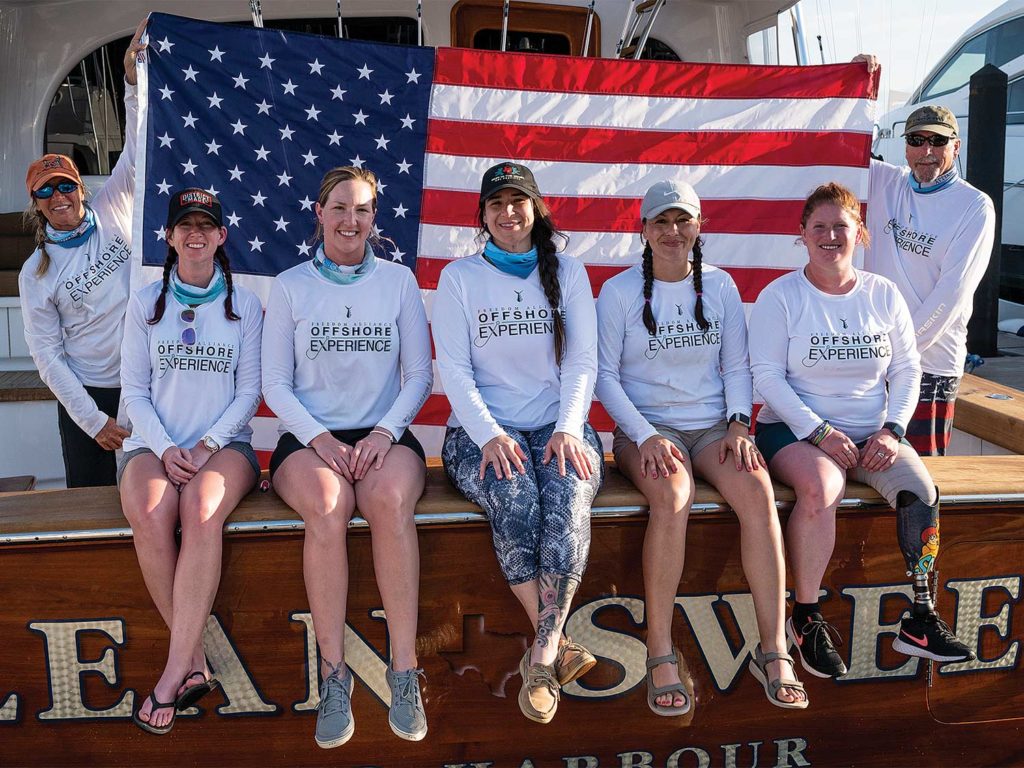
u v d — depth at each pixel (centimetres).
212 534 260
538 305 284
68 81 494
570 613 287
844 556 294
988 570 300
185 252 277
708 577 290
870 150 396
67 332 364
